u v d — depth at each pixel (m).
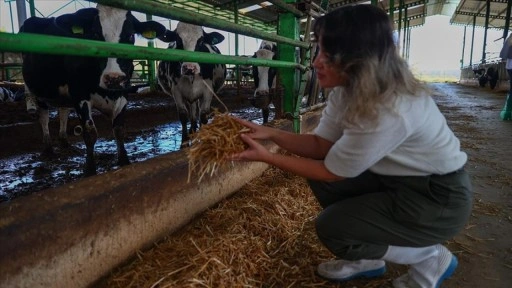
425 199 1.46
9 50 1.16
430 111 1.37
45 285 1.44
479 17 28.94
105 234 1.70
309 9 4.32
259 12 17.91
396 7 17.89
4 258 1.29
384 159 1.46
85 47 1.44
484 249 2.17
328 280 1.85
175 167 2.14
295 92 4.21
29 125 5.89
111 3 1.58
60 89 4.07
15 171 4.18
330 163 1.42
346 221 1.53
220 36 5.71
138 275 1.72
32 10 8.98
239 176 2.84
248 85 17.95
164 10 1.86
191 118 5.45
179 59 2.01
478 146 4.75
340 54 1.27
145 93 12.63
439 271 1.65
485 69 20.45
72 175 4.05
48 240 1.44
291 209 2.60
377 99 1.27
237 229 2.17
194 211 2.32
